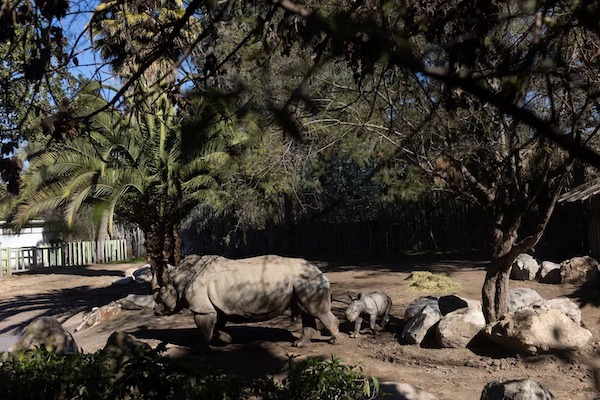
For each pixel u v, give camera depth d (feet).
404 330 31.60
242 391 16.34
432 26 7.70
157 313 32.37
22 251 90.94
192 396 14.66
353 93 21.81
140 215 46.47
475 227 63.67
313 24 3.34
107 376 16.46
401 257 64.54
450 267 54.85
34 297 64.08
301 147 26.71
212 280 30.86
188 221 79.15
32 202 26.81
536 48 4.57
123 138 38.40
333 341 31.48
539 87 13.55
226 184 43.09
